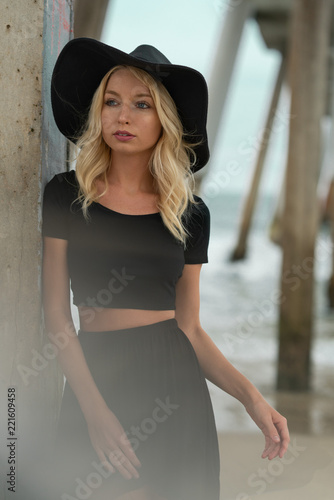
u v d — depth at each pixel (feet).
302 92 22.86
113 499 5.03
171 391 5.17
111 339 5.18
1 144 5.60
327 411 16.53
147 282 5.26
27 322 5.72
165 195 5.37
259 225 112.78
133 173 5.43
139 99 5.20
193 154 5.88
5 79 5.58
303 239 22.68
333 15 44.01
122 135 5.19
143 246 5.29
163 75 5.30
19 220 5.65
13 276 5.67
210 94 41.88
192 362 5.39
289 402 17.88
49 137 5.90
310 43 22.85
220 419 13.94
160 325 5.32
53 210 5.33
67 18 6.41
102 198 5.41
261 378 21.45
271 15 51.11
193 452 5.18
